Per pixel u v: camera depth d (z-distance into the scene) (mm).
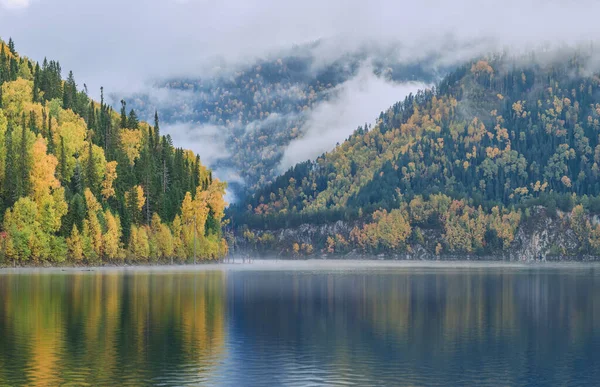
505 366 66688
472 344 77688
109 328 84250
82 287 140875
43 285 144500
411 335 83375
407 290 152125
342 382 60125
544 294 144375
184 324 88812
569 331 87688
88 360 66062
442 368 65562
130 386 57344
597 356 71562
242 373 62625
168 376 60875
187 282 167750
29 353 68750
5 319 90562
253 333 83250
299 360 68188
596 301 127312
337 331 85688
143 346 73250
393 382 60344
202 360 67250
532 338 82062
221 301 118875
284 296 131750
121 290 134625
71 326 85250
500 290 155875
